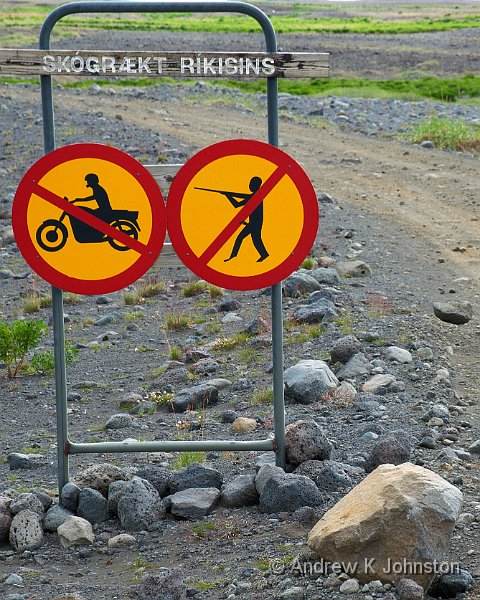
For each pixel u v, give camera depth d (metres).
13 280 15.39
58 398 5.89
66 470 5.96
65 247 5.70
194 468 6.04
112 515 5.81
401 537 4.42
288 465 6.06
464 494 5.53
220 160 5.66
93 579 4.99
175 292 13.48
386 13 132.62
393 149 24.78
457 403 7.53
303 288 11.86
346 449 6.57
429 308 10.82
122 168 5.64
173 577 4.62
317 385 7.88
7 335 10.19
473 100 38.38
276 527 5.31
